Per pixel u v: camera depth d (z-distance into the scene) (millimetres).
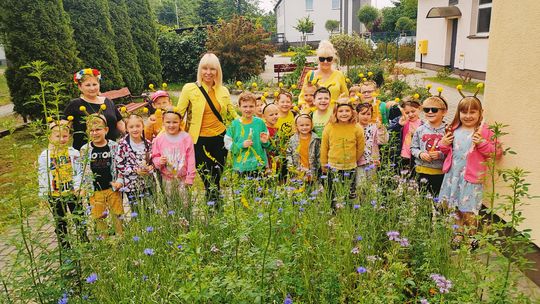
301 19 49438
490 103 4387
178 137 4477
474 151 3811
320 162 4660
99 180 4211
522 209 3717
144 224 3336
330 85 5340
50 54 10508
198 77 4910
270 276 2562
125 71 15570
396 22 46188
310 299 2549
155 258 2992
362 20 47594
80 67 11172
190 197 3740
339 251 2820
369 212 3365
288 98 5141
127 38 15812
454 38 19578
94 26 13758
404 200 3717
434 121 4312
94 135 4113
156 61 18234
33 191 2910
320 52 5395
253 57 20906
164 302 2492
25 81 10414
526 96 3682
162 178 4480
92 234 3049
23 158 7664
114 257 2918
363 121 4961
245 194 3234
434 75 19547
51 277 2781
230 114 4695
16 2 10227
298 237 2930
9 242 2809
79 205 3047
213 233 3242
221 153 4973
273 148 4227
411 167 4793
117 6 15469
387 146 4711
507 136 4000
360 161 4598
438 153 4160
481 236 2523
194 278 2477
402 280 2539
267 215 2699
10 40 10336
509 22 3969
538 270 3365
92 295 2686
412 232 3230
